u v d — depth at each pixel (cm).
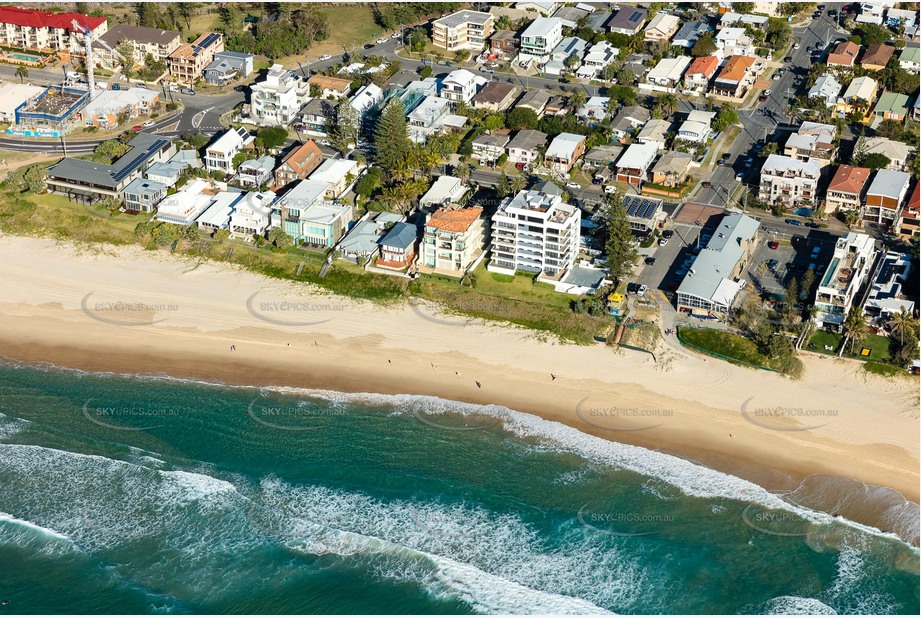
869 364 18812
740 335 19575
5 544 15800
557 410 18375
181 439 17750
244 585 15200
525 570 15412
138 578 15312
